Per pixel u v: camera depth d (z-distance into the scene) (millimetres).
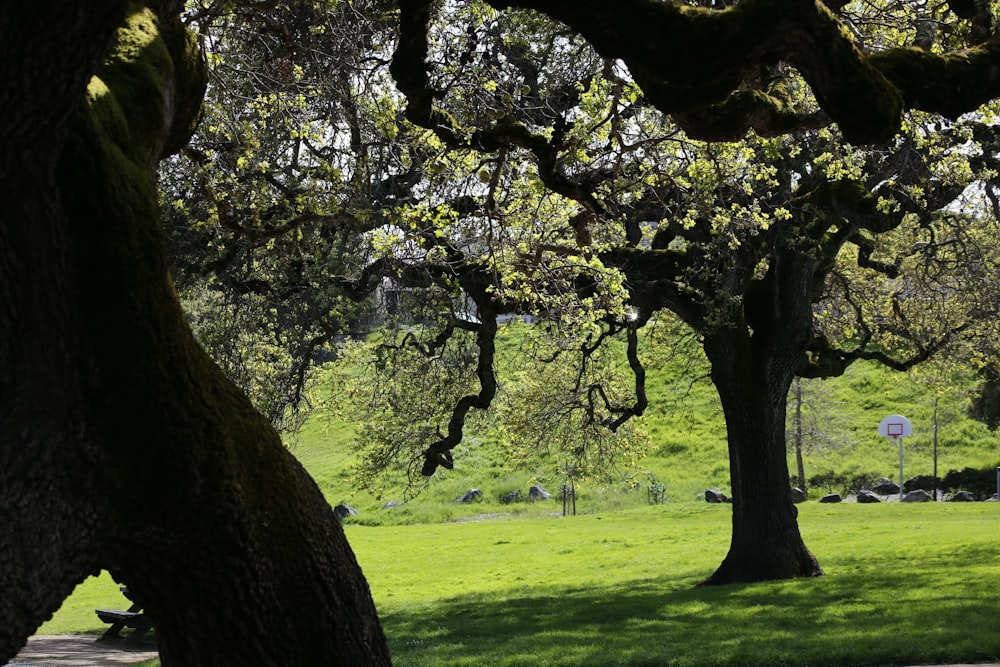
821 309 24203
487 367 17953
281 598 5051
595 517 40438
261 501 4969
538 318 16453
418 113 8648
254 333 16812
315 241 13938
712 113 6887
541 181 11227
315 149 12039
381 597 23844
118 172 4301
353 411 21266
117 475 4434
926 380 25312
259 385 17188
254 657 5062
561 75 12531
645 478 45969
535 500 46312
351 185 11227
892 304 22109
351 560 5414
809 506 39500
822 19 4793
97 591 27891
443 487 48781
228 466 4758
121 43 4723
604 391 22531
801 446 44188
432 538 36719
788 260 19719
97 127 4254
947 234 21625
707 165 12531
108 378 4355
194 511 4668
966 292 20781
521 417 22547
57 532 4293
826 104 5098
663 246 19469
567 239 14234
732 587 19422
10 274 4004
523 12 10531
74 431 4301
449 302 14852
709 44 4648
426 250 13930
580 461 24125
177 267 13070
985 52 5703
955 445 48469
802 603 16953
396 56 7730
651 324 24172
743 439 20297
